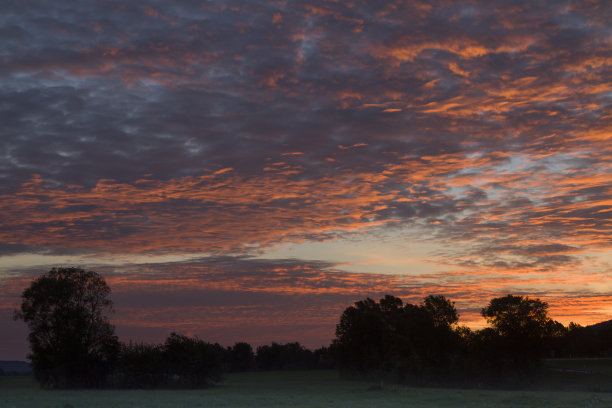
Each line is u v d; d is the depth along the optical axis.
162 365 91.88
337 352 133.38
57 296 90.12
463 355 105.75
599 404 44.56
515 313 103.94
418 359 104.00
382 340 126.44
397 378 104.06
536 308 103.75
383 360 120.12
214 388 90.12
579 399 50.22
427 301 111.62
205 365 93.44
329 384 101.62
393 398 55.47
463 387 89.25
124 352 92.75
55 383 89.94
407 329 111.75
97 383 90.94
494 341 103.75
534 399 51.00
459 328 110.56
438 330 107.00
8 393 71.81
